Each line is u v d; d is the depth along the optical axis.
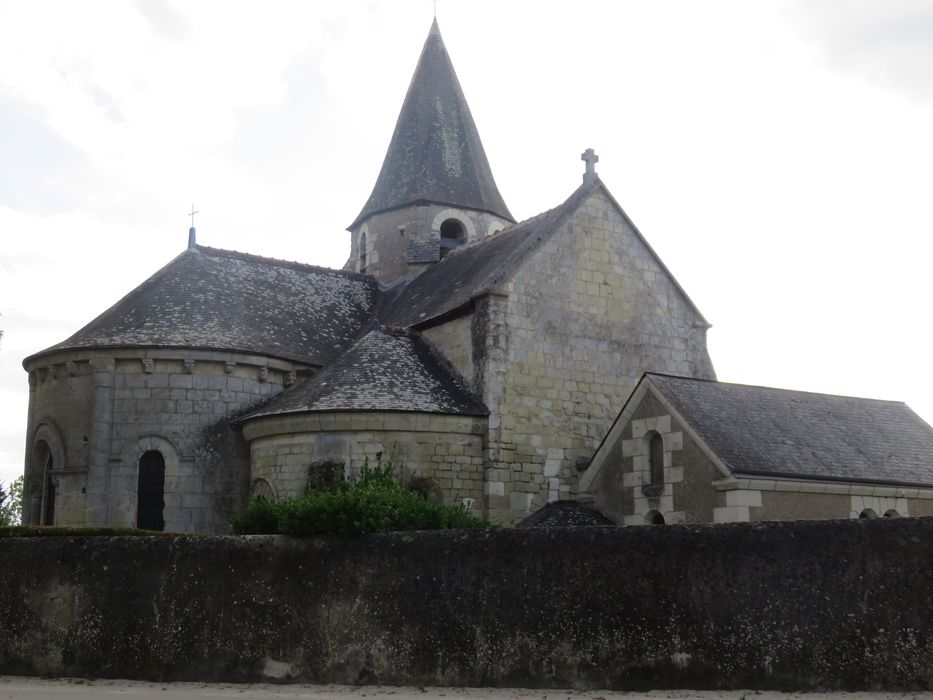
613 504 24.75
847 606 13.53
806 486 22.19
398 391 25.34
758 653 13.81
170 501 26.48
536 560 15.11
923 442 26.47
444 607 15.36
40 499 28.12
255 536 16.55
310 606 15.95
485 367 26.19
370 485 19.77
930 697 12.73
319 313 32.41
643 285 29.48
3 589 17.09
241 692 15.16
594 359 28.02
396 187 38.00
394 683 15.34
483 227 37.75
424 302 30.61
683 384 24.27
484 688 14.91
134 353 26.91
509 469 25.83
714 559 14.27
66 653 16.67
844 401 27.02
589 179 29.45
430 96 39.19
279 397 27.61
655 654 14.27
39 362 27.95
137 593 16.64
